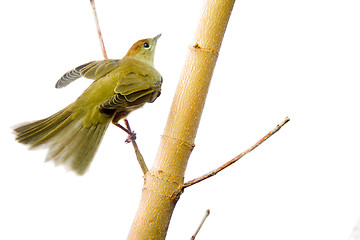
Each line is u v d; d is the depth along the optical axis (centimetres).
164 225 367
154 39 400
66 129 381
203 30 371
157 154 369
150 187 368
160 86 388
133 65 389
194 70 370
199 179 368
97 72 388
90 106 384
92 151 381
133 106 388
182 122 369
